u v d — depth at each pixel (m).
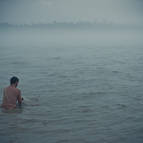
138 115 5.58
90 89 8.40
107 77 10.76
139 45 37.25
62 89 8.43
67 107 6.26
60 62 16.42
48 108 6.16
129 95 7.54
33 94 7.73
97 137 4.30
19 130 4.66
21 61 17.08
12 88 6.16
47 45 39.12
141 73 11.73
